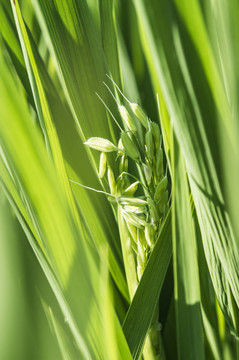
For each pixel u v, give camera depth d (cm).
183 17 18
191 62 18
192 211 24
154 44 18
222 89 18
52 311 21
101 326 20
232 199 19
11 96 19
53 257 20
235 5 18
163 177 23
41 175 20
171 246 23
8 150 19
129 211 23
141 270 23
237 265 21
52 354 20
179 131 19
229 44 18
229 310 23
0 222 20
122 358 21
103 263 20
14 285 20
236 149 19
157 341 24
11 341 20
